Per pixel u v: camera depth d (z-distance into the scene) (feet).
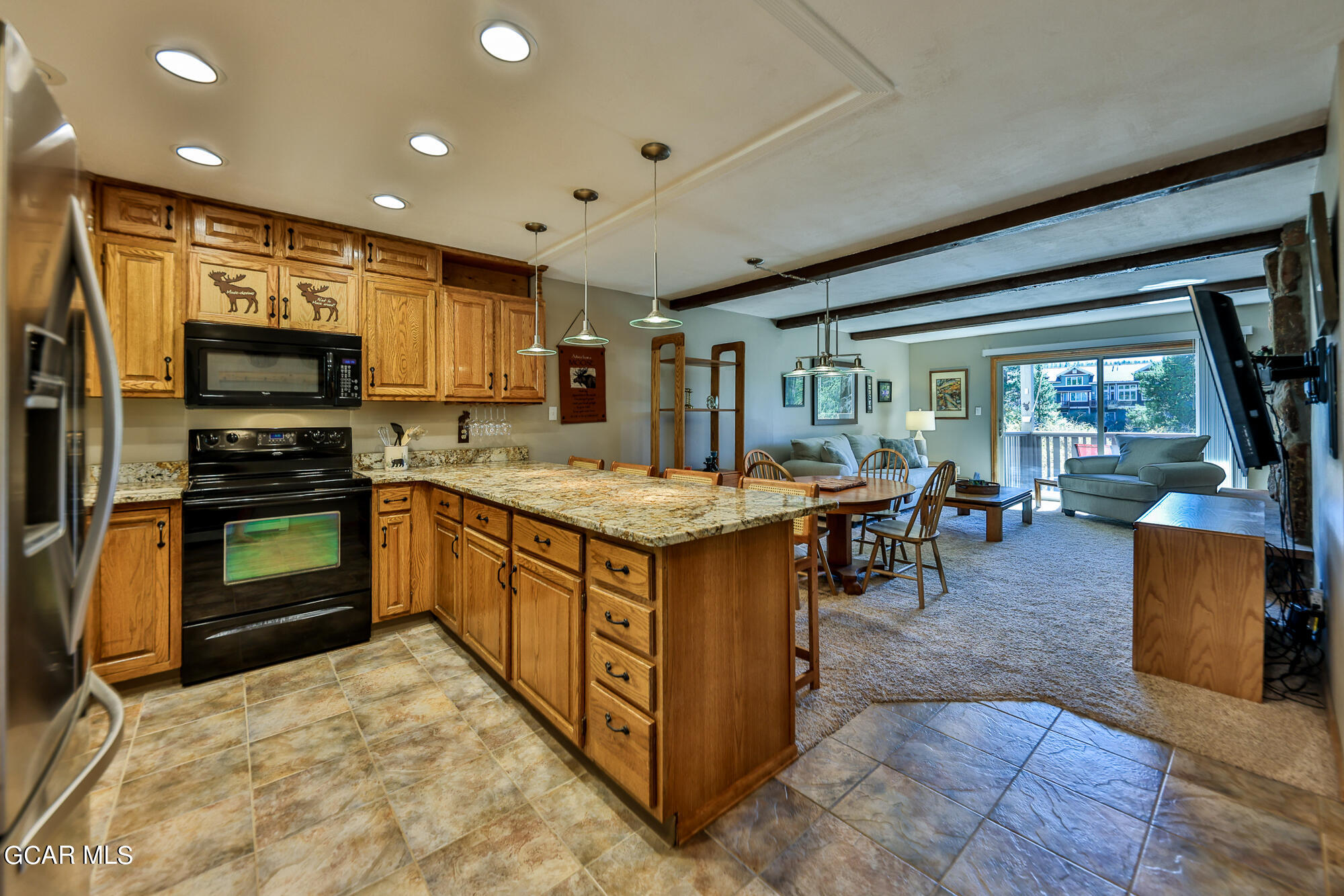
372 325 10.71
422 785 5.91
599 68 5.88
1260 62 5.93
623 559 5.38
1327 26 5.38
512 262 12.92
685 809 5.16
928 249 11.19
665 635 4.98
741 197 9.34
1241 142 7.63
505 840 5.13
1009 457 25.29
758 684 5.93
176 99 6.33
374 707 7.54
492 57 5.68
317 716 7.30
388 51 5.56
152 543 8.02
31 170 2.49
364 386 10.61
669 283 15.35
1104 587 12.17
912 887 4.56
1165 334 20.74
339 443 10.96
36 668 2.58
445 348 11.62
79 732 3.14
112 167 8.01
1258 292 16.29
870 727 6.86
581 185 8.77
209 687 8.09
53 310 2.72
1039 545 15.99
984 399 25.94
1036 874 4.67
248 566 8.62
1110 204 8.95
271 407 9.46
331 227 10.33
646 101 6.51
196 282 8.99
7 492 2.31
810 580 7.72
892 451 15.71
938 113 6.84
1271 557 9.54
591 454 15.49
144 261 8.61
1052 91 6.41
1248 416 7.19
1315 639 7.95
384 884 4.65
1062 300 18.38
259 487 8.71
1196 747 6.34
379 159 7.85
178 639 8.18
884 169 8.34
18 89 2.36
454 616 9.41
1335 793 5.54
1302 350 9.44
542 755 6.44
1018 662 8.50
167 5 4.87
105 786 5.88
